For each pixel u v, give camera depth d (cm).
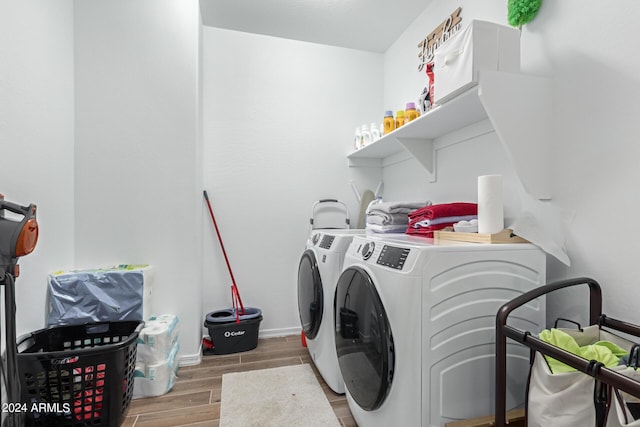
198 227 206
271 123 253
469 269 104
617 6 103
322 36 254
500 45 119
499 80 118
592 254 111
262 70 252
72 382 121
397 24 238
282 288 254
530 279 112
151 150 194
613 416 67
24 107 136
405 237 148
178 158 197
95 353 122
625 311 101
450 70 127
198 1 208
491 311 107
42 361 117
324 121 265
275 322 253
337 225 267
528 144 122
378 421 113
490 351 106
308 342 202
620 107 102
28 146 139
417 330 97
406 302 98
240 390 166
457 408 102
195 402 156
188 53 199
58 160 166
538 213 130
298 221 258
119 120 190
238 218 245
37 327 146
